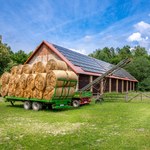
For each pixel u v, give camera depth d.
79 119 10.67
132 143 6.62
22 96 15.14
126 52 90.25
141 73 52.69
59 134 7.71
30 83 14.55
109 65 39.72
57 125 9.26
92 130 8.41
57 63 15.23
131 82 46.22
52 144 6.46
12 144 6.43
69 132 8.02
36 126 8.99
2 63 30.09
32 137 7.22
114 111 13.75
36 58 26.28
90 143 6.61
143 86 50.50
